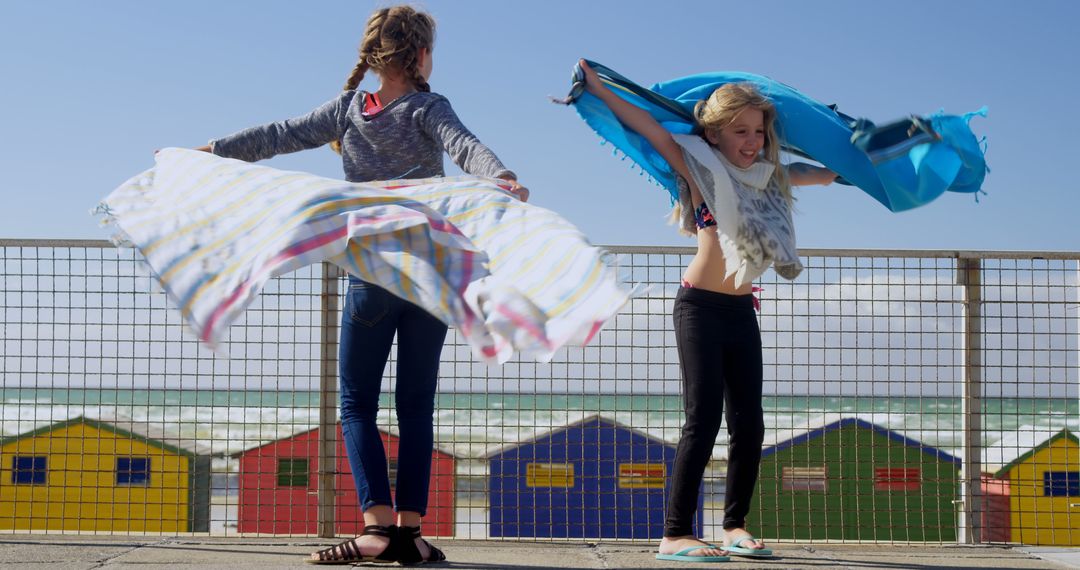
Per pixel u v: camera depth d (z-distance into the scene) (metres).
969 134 3.61
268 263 2.33
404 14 3.09
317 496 3.97
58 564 3.09
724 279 3.34
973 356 4.02
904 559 3.47
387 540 2.93
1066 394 4.03
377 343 2.98
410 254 2.39
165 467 4.75
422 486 3.00
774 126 3.52
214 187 2.65
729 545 3.41
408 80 3.10
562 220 2.58
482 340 2.21
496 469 4.36
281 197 2.52
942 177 3.64
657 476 4.06
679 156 3.41
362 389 2.99
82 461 4.03
